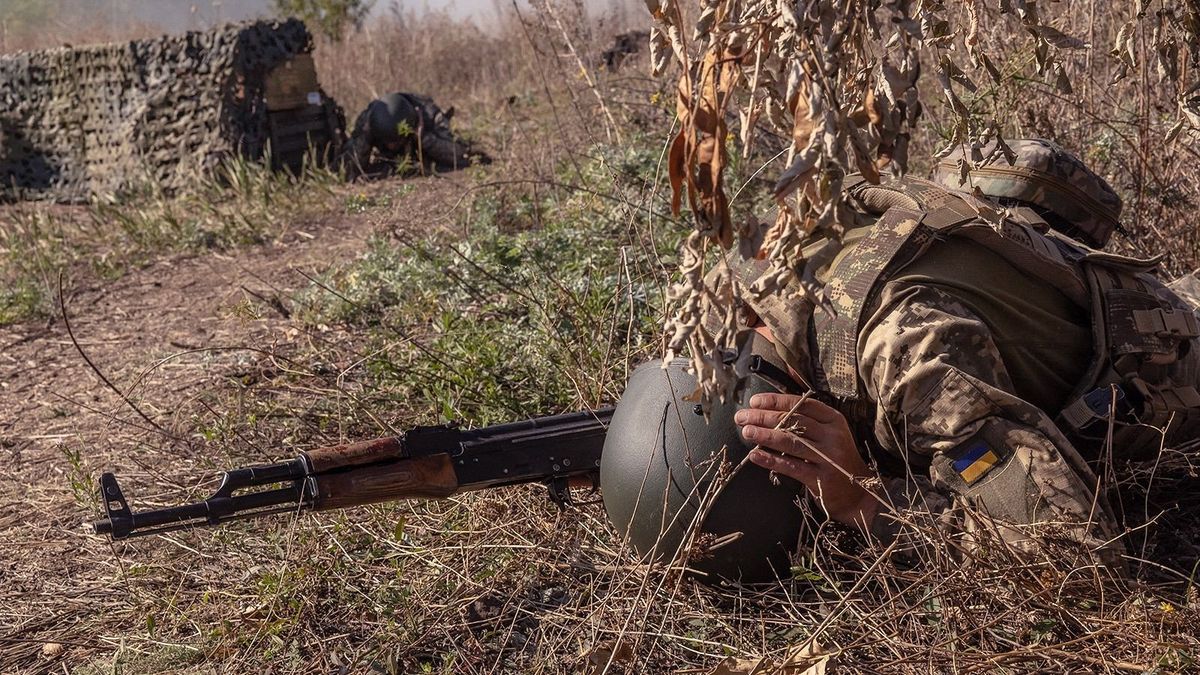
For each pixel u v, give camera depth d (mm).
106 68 9328
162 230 7539
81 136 9594
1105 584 2256
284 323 5090
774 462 2332
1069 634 2221
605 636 2453
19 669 2633
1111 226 2748
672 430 2426
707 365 1709
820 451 2318
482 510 2951
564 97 9633
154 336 5301
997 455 2232
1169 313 2529
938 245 2344
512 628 2504
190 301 5918
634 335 3688
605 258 4539
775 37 1594
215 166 8766
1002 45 3781
